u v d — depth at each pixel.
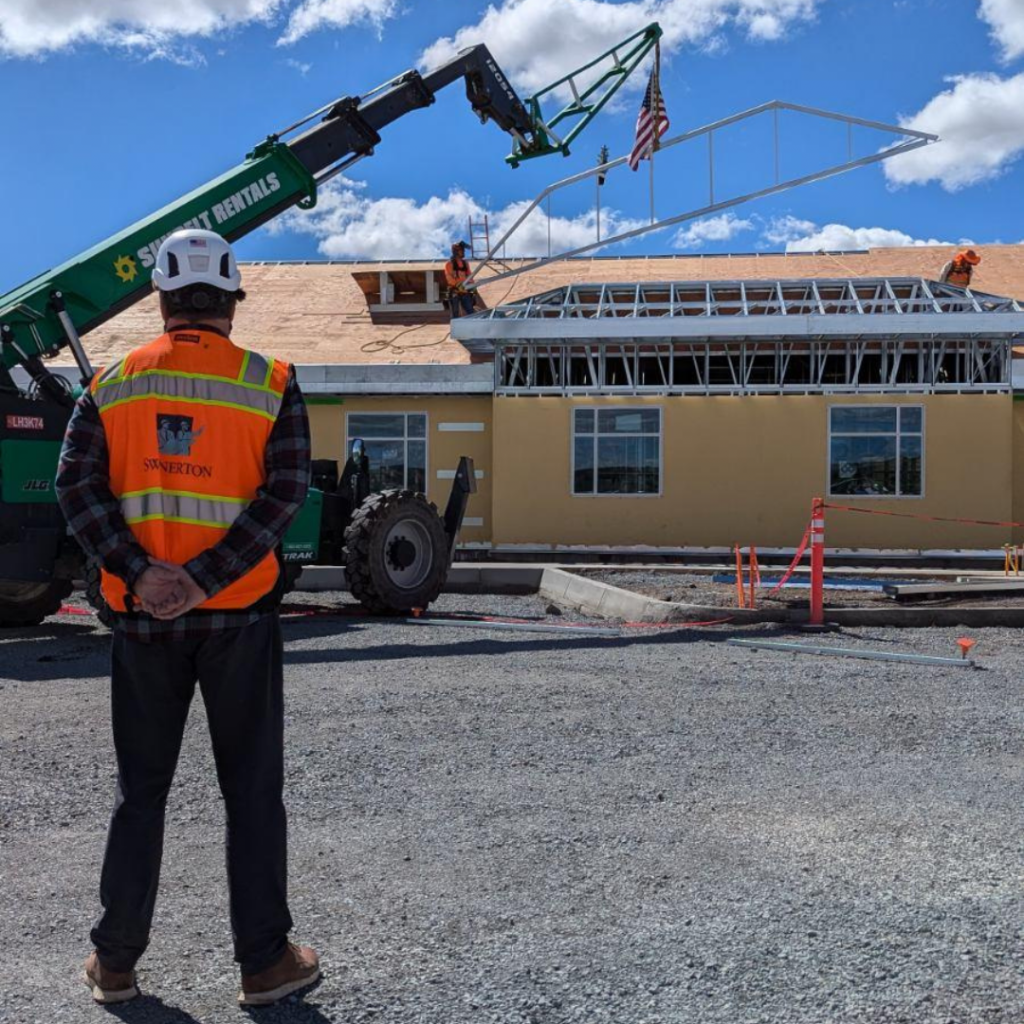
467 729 5.94
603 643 9.32
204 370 2.74
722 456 19.00
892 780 4.96
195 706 6.59
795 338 18.78
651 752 5.48
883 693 7.00
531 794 4.74
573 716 6.27
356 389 19.78
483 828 4.27
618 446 19.22
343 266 27.47
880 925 3.22
